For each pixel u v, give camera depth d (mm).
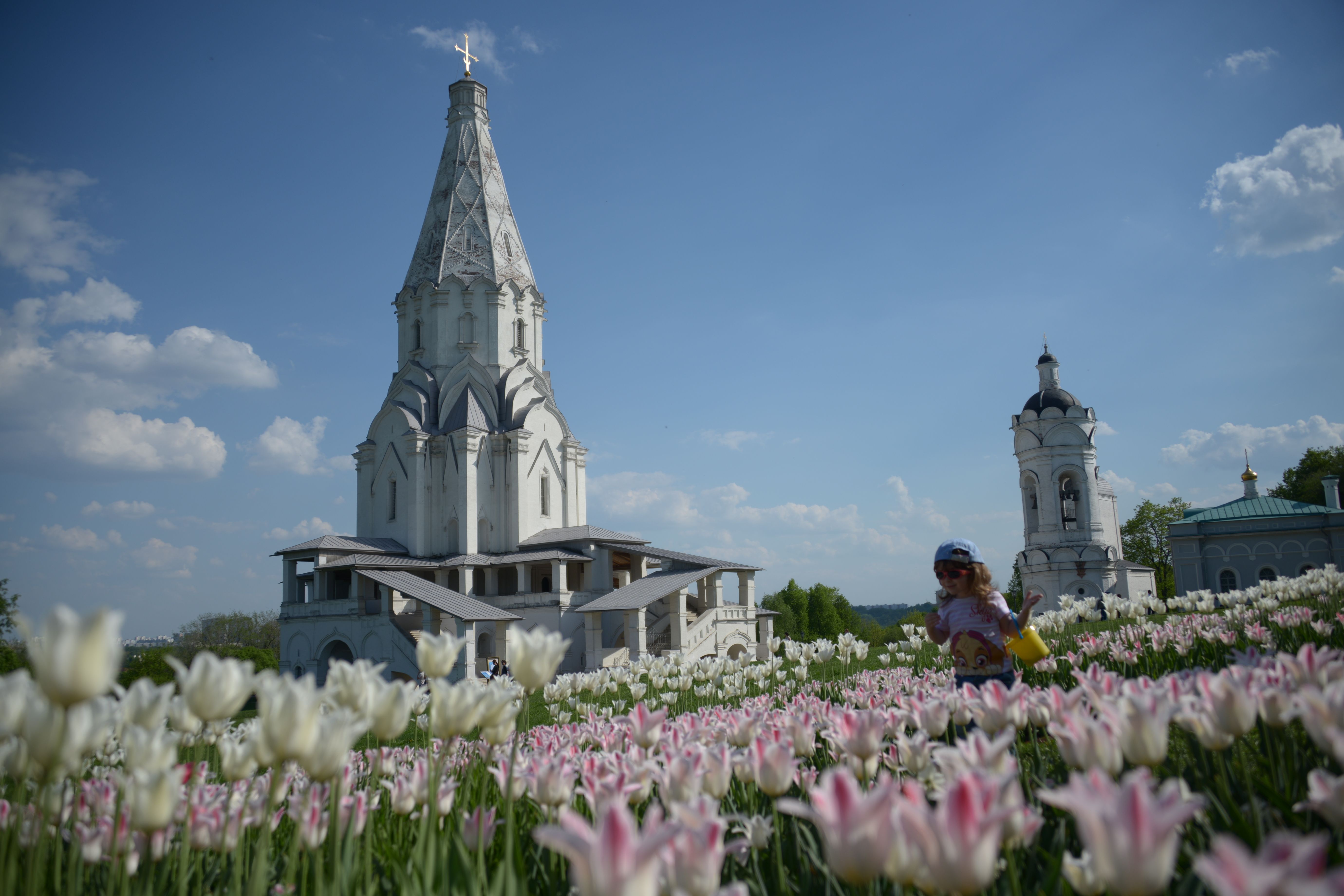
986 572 7508
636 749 4668
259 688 3424
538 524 57406
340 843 3764
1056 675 10055
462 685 4016
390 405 57469
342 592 56219
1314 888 1695
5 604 30266
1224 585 61844
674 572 48250
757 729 5203
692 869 2479
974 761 3295
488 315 59469
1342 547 59000
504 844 4574
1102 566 56844
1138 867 1995
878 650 22859
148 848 3621
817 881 3848
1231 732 3352
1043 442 59781
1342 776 3164
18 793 3303
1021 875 3561
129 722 3697
